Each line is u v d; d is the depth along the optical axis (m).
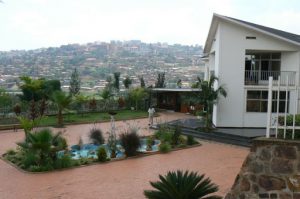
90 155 15.59
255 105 22.78
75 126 24.33
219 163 14.46
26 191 10.69
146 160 15.02
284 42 22.39
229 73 22.45
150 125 24.23
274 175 6.61
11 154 15.38
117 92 35.66
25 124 17.02
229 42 22.28
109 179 12.05
